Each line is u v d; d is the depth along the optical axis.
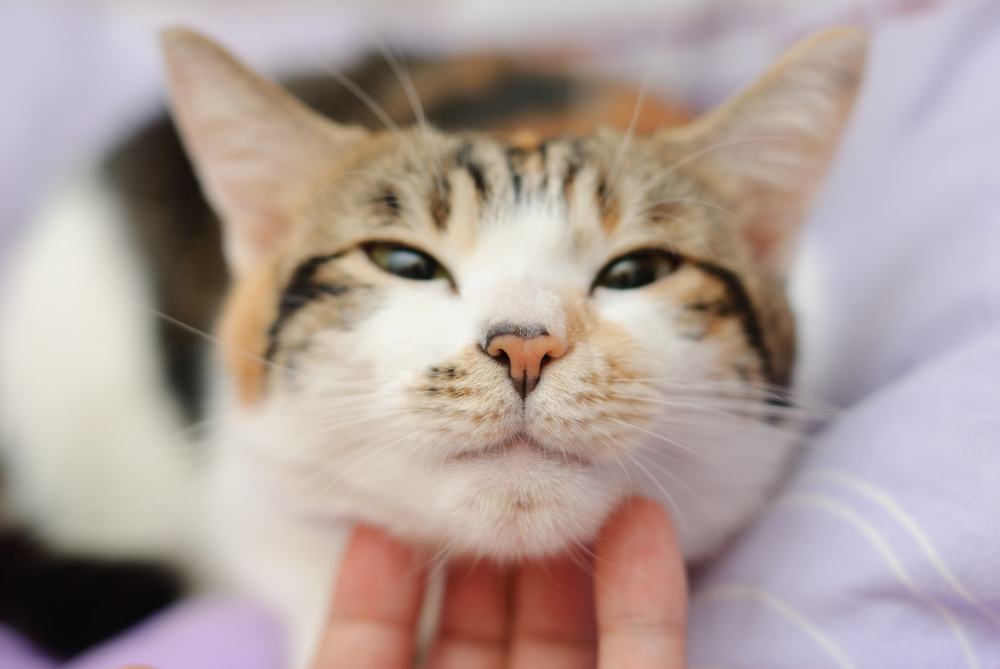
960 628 0.21
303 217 0.24
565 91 0.31
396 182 0.23
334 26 0.41
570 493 0.21
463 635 0.25
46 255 0.33
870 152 0.30
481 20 0.40
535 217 0.22
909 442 0.22
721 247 0.24
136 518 0.32
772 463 0.25
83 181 0.34
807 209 0.25
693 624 0.24
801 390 0.27
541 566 0.24
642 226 0.23
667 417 0.22
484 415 0.21
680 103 0.33
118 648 0.28
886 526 0.22
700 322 0.23
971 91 0.27
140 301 0.32
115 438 0.32
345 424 0.22
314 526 0.25
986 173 0.25
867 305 0.27
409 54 0.35
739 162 0.25
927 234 0.26
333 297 0.23
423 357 0.21
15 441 0.33
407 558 0.24
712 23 0.36
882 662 0.21
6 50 0.39
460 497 0.22
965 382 0.22
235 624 0.28
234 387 0.25
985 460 0.21
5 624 0.30
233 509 0.27
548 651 0.24
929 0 0.30
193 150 0.25
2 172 0.37
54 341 0.33
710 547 0.25
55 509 0.32
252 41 0.39
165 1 0.42
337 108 0.31
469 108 0.30
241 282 0.25
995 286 0.23
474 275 0.22
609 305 0.22
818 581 0.22
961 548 0.21
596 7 0.38
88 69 0.39
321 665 0.24
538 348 0.21
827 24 0.33
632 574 0.22
